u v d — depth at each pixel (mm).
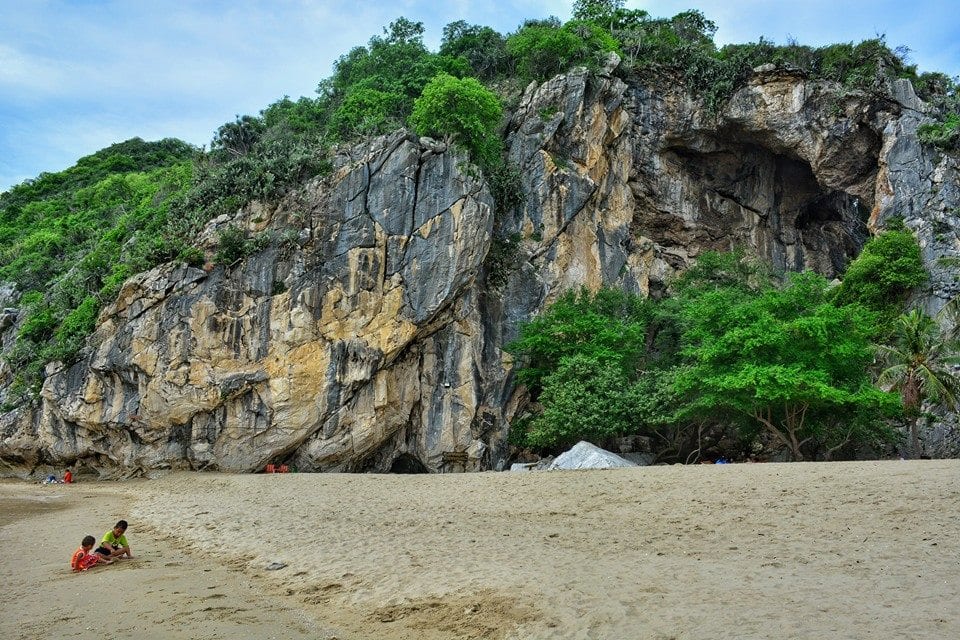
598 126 54156
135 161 92750
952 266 46031
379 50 65562
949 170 49094
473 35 64125
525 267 50281
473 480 30453
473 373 46312
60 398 45281
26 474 47594
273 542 19734
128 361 43344
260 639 11586
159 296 43844
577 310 47281
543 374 46250
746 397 36000
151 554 19531
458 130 48531
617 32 61281
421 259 45281
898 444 42031
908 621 9562
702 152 59188
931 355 40062
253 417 43031
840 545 14531
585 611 11297
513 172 51469
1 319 56250
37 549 21359
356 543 18625
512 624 11234
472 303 47281
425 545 17734
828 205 63719
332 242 45188
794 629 9633
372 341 44250
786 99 54562
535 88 55062
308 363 43438
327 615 12938
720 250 60156
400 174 46312
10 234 76000
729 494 21391
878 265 48469
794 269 61719
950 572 11812
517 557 15539
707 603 11102
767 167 61500
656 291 58406
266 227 46062
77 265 55938
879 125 52625
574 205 52094
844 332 37312
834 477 22641
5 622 13078
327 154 48781
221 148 53406
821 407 37188
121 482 42344
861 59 54156
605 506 21969
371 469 46438
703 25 67812
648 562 14273
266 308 43812
